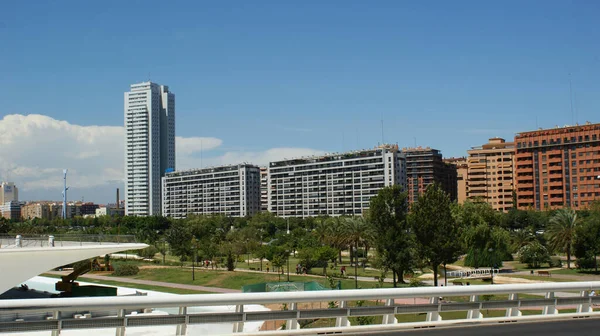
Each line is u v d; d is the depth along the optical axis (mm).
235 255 112125
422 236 62188
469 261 97125
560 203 191500
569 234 94750
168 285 84562
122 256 130750
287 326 17125
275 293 16641
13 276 45625
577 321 19766
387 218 66812
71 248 48938
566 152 191375
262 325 30438
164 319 15664
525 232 110062
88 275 97812
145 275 96625
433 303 18891
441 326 18516
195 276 93125
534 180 198750
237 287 81438
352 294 17375
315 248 101250
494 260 94375
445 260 62344
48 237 50688
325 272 90625
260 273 93938
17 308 14531
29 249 46531
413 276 78438
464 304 19312
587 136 186375
